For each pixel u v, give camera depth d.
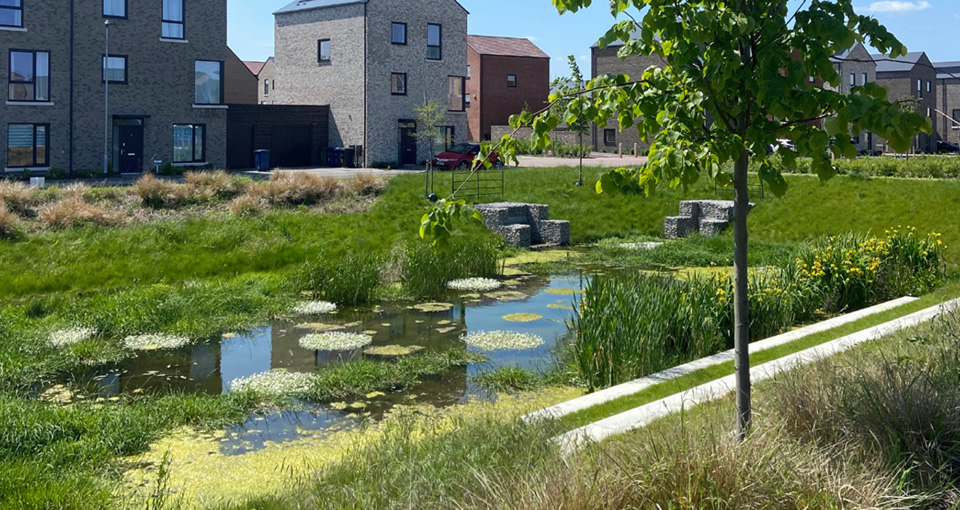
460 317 15.27
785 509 5.18
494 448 6.93
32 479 7.45
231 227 21.30
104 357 12.45
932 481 5.82
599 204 27.16
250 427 9.61
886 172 29.58
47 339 12.95
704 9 5.64
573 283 18.56
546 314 15.52
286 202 25.22
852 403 6.56
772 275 14.69
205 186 25.44
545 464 5.94
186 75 39.56
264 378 11.34
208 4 39.91
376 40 44.69
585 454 6.39
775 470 5.34
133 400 10.60
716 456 5.38
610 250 22.16
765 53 5.54
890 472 5.73
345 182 27.47
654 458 5.49
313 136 46.12
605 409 8.49
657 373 9.88
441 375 11.66
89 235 19.61
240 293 16.34
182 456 8.69
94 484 7.61
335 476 6.99
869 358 8.38
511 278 19.20
